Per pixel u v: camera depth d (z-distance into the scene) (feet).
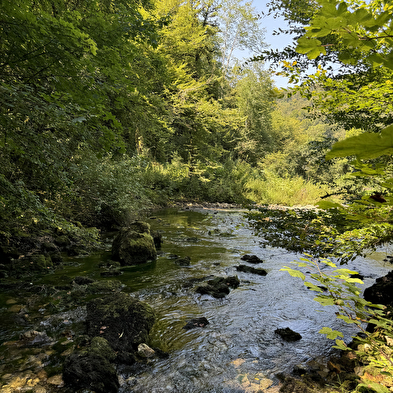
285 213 9.68
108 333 10.64
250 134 108.58
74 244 23.82
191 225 36.11
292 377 8.69
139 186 31.68
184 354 10.01
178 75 50.55
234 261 21.45
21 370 8.63
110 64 11.10
